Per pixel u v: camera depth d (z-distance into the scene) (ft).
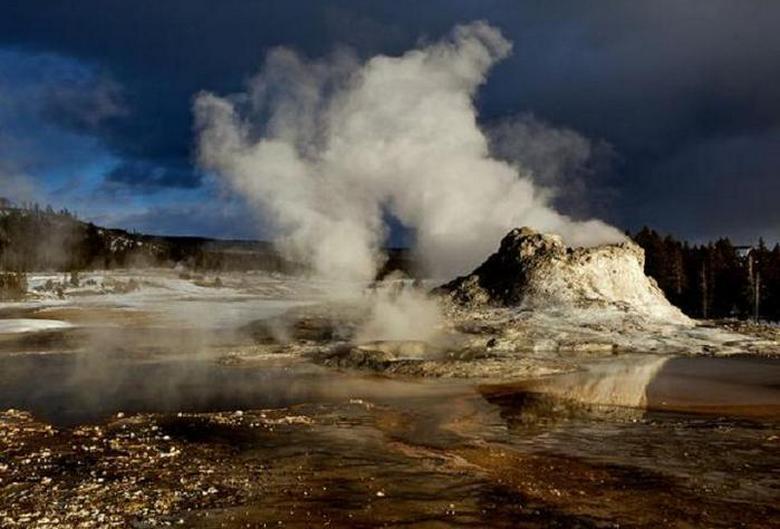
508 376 86.28
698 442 54.29
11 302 234.99
